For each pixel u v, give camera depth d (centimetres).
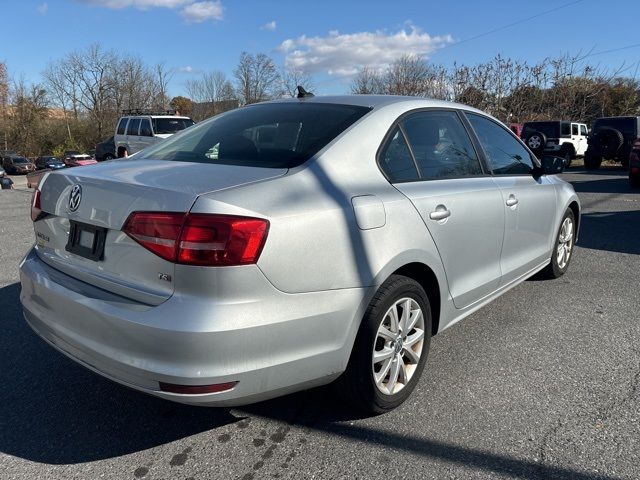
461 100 2908
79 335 240
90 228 248
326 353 241
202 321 207
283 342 225
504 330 395
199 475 237
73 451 254
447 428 271
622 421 276
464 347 366
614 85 3394
